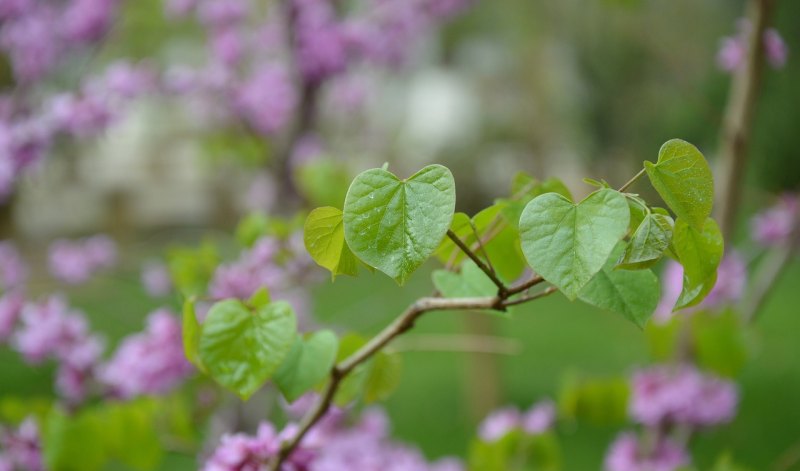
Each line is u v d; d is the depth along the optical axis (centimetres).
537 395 431
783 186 572
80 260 227
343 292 615
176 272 152
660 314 145
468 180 859
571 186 714
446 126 854
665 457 150
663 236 77
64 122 194
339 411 123
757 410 388
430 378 481
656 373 150
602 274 81
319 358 89
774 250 177
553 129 723
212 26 250
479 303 84
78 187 746
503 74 771
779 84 562
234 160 280
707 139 508
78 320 159
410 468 153
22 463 129
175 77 234
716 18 432
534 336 557
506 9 476
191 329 88
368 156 371
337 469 102
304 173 160
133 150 814
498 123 828
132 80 209
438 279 91
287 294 175
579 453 350
